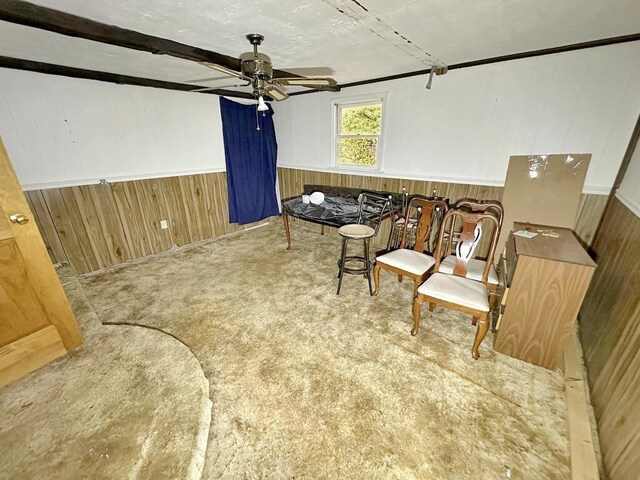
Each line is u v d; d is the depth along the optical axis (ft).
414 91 10.38
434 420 4.96
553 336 5.82
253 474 4.17
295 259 11.77
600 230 7.73
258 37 6.33
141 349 5.76
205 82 11.05
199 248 13.09
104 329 6.30
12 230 4.59
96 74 9.30
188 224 13.32
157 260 11.77
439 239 7.31
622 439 3.89
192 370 5.32
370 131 12.34
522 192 8.76
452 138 9.98
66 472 3.61
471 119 9.42
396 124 11.21
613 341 5.08
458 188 10.22
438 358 6.36
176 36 6.29
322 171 14.33
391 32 6.27
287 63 8.64
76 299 7.39
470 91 9.19
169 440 4.07
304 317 7.88
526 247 6.11
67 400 4.60
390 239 10.60
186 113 12.35
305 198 12.32
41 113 8.93
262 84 6.95
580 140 7.88
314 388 5.60
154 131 11.57
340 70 9.59
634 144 7.07
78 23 5.25
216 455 4.43
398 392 5.50
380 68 9.37
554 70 7.75
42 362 5.23
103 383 4.95
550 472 4.19
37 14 4.82
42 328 5.17
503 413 5.08
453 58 8.33
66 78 9.19
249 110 14.35
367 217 9.91
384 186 12.28
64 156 9.58
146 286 9.63
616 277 5.78
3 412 4.35
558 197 8.29
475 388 5.58
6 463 3.69
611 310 5.60
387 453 4.45
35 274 4.93
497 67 8.53
